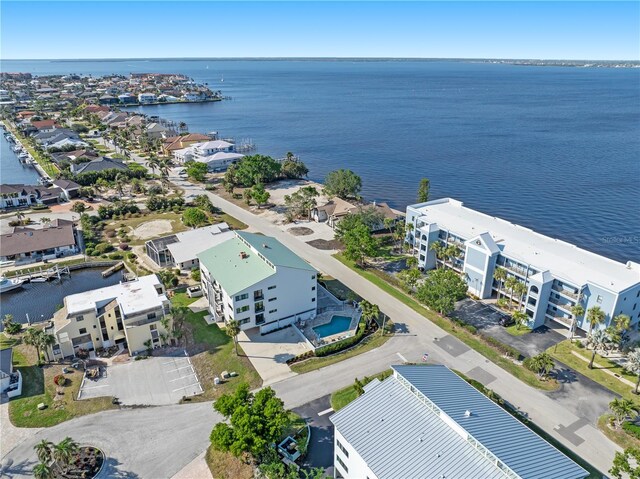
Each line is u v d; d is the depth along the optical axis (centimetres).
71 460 5106
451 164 19550
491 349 7419
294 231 12356
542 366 6600
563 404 6209
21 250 10644
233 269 8056
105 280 9981
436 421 4700
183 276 9900
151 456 5412
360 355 7281
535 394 6400
